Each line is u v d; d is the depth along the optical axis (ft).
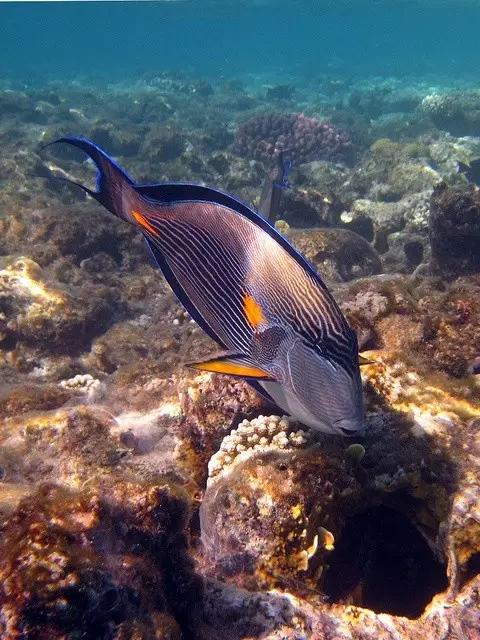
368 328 2.30
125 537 1.28
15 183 7.47
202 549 1.78
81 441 2.22
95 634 1.07
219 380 2.11
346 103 20.67
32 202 6.27
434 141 10.57
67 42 101.04
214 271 1.19
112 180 1.13
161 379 2.75
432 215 3.97
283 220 6.31
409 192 6.86
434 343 2.21
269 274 1.13
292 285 1.11
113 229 5.07
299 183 7.36
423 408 1.92
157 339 3.89
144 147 11.03
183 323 4.22
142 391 2.72
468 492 1.65
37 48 73.00
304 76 31.01
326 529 1.64
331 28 80.38
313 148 10.72
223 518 1.65
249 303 1.17
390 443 1.81
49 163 8.83
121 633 1.09
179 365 2.63
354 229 6.23
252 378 1.15
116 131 12.26
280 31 86.53
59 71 36.96
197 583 1.43
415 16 61.05
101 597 1.08
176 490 1.41
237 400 2.08
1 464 2.17
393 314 2.30
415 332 2.24
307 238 4.86
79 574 1.06
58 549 1.09
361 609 1.48
